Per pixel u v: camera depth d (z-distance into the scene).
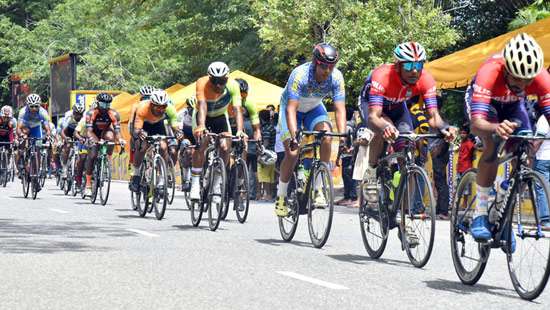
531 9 29.80
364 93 12.00
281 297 9.07
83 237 14.75
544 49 19.39
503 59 9.63
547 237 8.77
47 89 67.38
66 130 27.19
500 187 9.63
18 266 11.20
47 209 21.17
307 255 12.68
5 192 28.39
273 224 17.86
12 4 75.62
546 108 9.68
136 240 14.33
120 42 63.94
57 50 65.88
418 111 18.70
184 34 49.44
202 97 16.33
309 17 35.53
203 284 9.87
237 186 18.05
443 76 21.69
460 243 10.28
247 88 19.45
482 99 9.53
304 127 14.06
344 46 34.28
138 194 19.45
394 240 15.25
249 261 11.88
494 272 11.40
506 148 9.77
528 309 8.61
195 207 17.03
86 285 9.75
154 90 20.48
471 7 41.22
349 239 15.28
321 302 8.81
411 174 11.50
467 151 20.31
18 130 26.02
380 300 8.97
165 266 11.28
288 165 13.94
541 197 8.88
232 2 46.47
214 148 16.41
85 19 65.62
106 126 23.09
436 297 9.21
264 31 36.69
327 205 13.40
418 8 35.28
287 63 45.53
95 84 61.81
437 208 20.38
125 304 8.62
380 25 34.53
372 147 12.05
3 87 77.00
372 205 12.36
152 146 18.81
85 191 23.73
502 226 9.53
